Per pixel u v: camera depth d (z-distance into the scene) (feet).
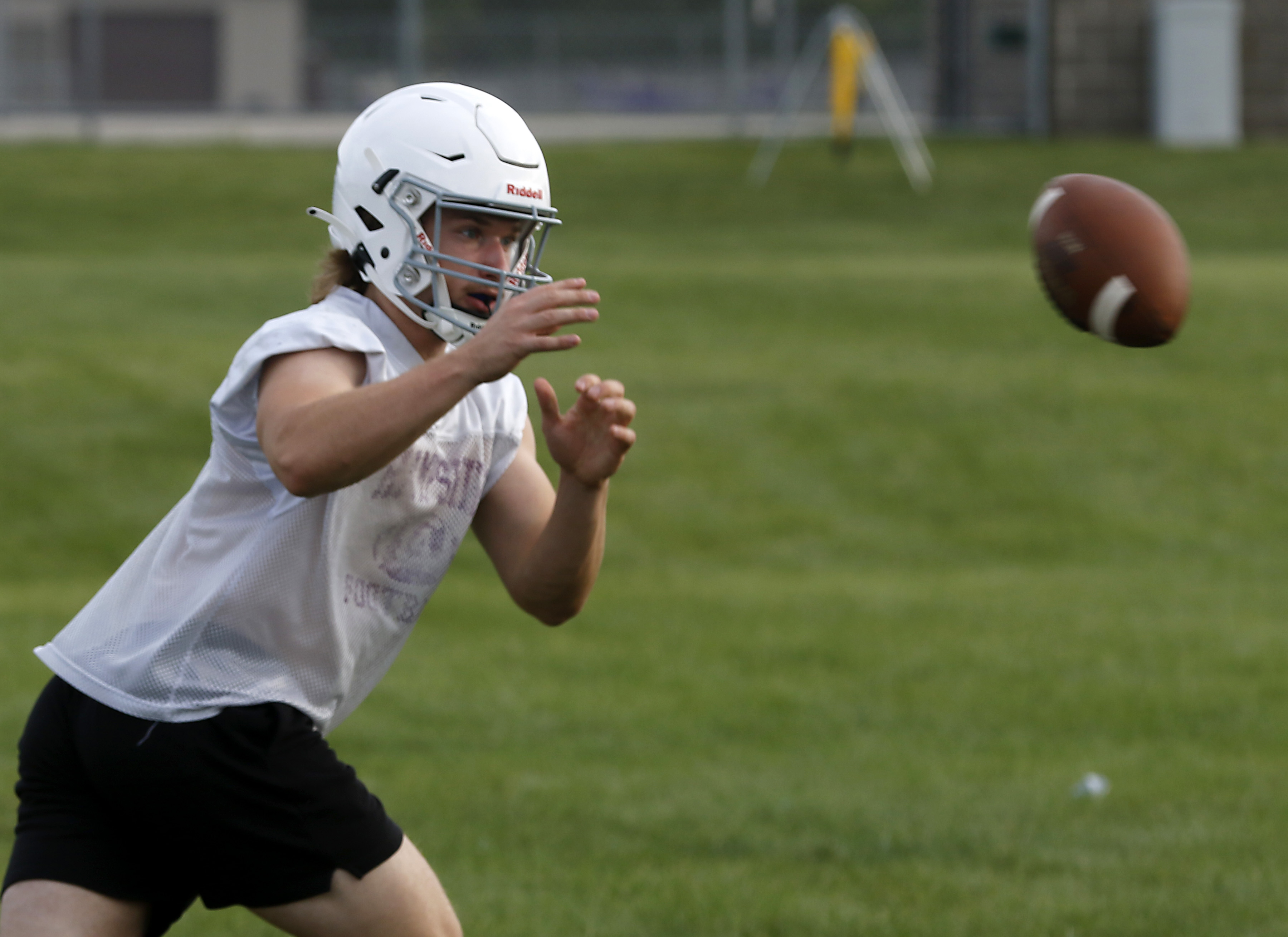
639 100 307.17
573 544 37.58
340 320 34.19
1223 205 249.96
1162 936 55.77
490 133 35.50
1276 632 101.50
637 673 93.15
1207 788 72.69
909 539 127.44
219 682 35.12
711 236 232.32
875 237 232.53
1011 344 171.22
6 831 66.33
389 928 35.47
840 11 266.98
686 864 63.10
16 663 92.02
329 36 316.60
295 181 262.88
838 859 63.93
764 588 114.62
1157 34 298.56
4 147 283.79
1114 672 92.79
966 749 79.56
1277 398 154.81
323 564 35.01
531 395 150.41
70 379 151.74
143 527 126.52
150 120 312.50
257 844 34.81
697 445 142.61
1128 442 145.07
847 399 153.48
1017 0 313.12
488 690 89.30
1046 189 43.32
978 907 58.44
